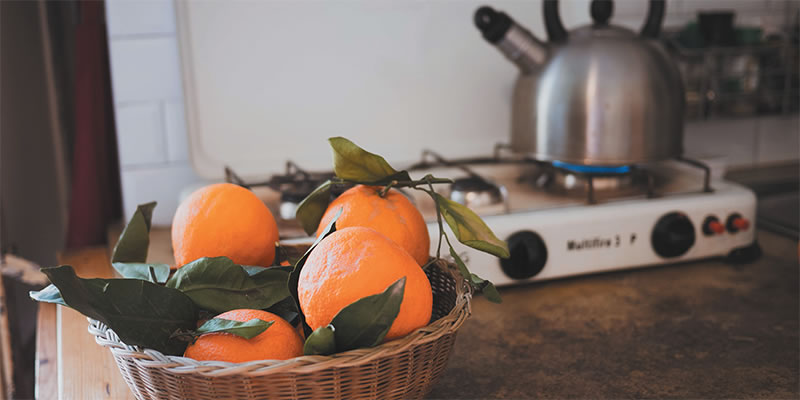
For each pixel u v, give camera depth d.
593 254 0.82
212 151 1.04
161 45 1.03
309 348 0.40
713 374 0.62
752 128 1.36
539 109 0.89
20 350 1.15
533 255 0.78
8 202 1.26
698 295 0.81
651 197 0.86
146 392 0.44
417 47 1.11
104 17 1.18
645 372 0.62
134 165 1.06
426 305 0.43
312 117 1.08
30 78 1.42
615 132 0.84
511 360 0.65
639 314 0.76
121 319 0.42
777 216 1.09
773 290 0.82
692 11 1.26
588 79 0.84
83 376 0.59
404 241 0.50
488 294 0.49
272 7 1.03
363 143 1.11
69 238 1.12
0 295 1.08
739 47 1.20
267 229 0.53
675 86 0.87
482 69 1.15
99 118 1.14
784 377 0.61
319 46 1.06
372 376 0.41
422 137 1.14
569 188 0.94
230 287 0.47
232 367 0.39
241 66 1.03
